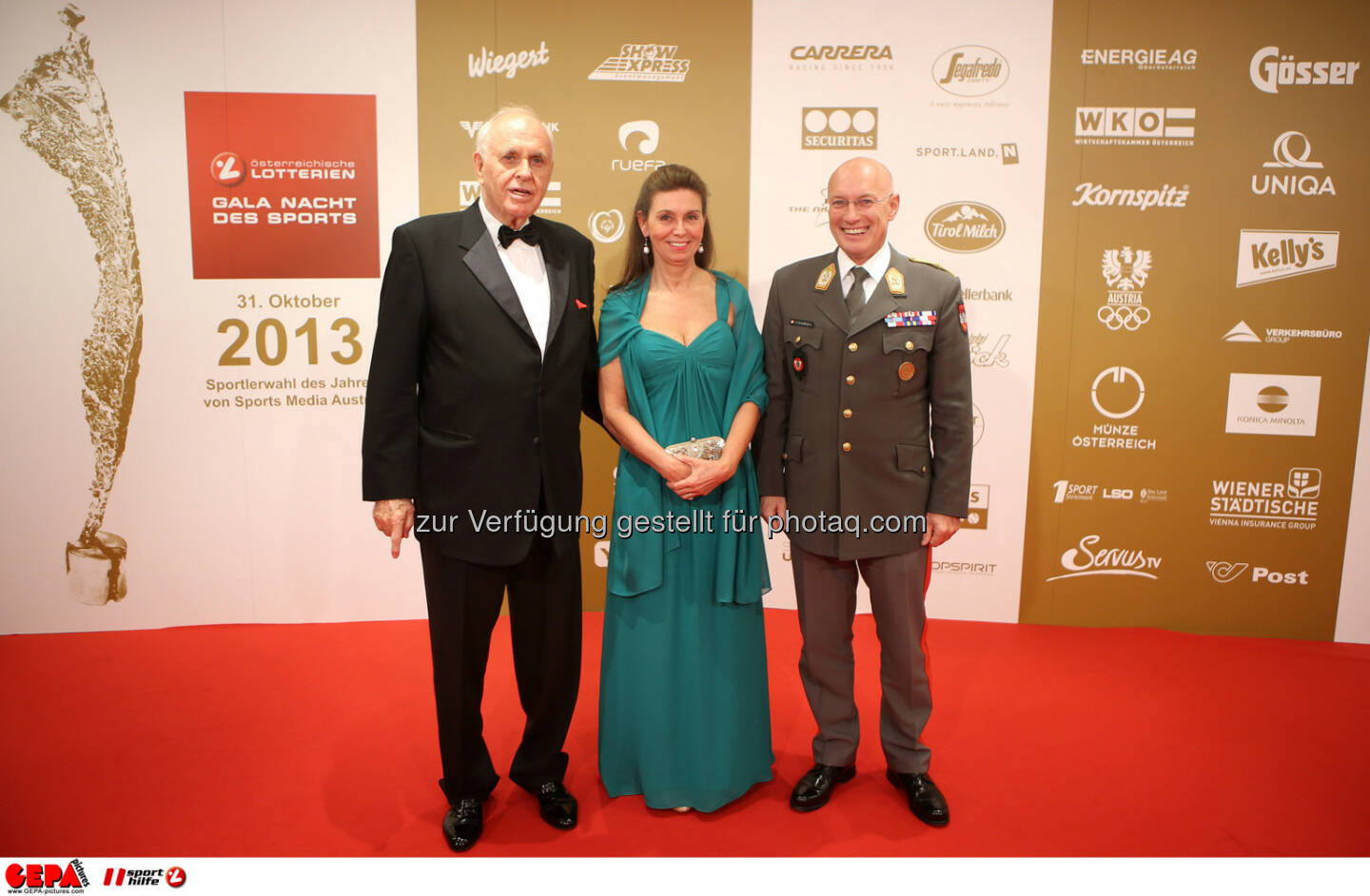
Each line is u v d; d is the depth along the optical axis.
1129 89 3.12
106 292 3.15
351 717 2.60
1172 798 2.19
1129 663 3.04
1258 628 3.31
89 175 3.09
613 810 2.13
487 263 1.89
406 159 3.19
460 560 1.92
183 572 3.31
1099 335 3.24
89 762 2.33
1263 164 3.11
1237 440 3.23
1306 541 3.24
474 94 3.18
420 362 1.95
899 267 2.05
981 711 2.66
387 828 2.05
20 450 3.19
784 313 2.14
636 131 3.22
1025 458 3.32
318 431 3.29
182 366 3.21
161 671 2.93
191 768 2.31
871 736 2.50
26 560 3.24
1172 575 3.32
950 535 2.10
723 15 3.17
